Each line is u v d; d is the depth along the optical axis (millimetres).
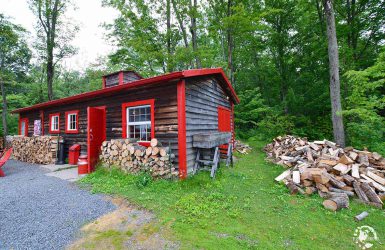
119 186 5273
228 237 3066
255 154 11117
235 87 20234
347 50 11938
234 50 19156
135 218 3668
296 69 17094
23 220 3627
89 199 4559
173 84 6094
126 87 6500
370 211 4121
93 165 7086
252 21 13367
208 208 4027
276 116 14531
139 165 5812
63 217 3734
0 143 14609
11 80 18781
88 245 2898
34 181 6258
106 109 7906
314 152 7406
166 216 3691
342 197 4312
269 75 18531
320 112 15406
